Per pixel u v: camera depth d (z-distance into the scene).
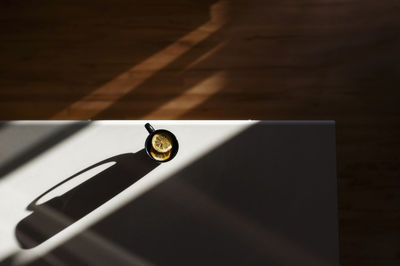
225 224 2.11
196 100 2.56
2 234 2.10
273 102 2.56
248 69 2.57
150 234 2.11
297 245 2.09
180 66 2.58
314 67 2.56
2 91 2.57
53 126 2.14
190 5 2.60
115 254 2.10
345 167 2.53
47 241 2.10
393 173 2.52
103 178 2.13
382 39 2.56
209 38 2.58
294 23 2.58
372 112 2.54
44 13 2.60
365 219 2.51
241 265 2.09
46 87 2.57
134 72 2.58
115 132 2.14
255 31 2.58
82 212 2.11
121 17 2.59
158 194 2.12
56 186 2.12
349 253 2.50
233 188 2.12
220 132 2.13
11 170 2.12
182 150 2.13
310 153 2.12
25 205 2.11
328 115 2.55
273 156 2.12
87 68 2.58
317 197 2.11
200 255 2.10
